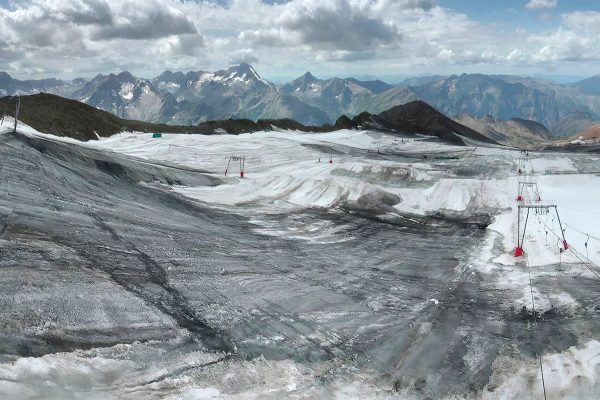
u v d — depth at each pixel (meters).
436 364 12.02
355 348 12.69
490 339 13.38
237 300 15.10
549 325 14.23
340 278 18.53
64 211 20.20
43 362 9.62
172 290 15.05
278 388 10.52
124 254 17.30
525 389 10.95
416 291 17.41
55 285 13.20
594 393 10.82
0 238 15.46
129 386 9.70
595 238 22.47
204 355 11.48
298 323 13.93
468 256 22.19
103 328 11.77
